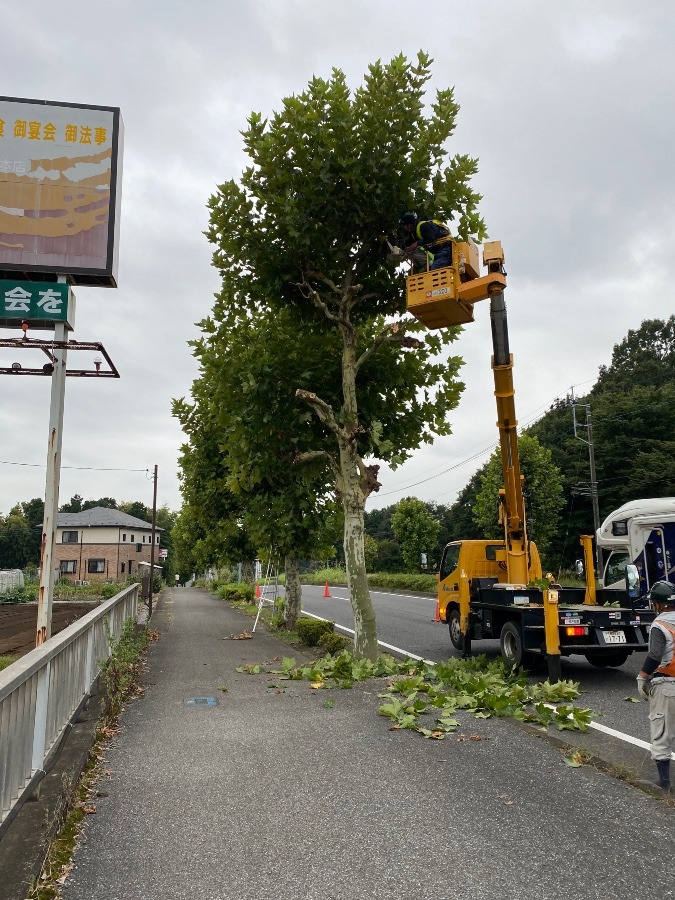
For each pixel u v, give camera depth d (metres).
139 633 13.92
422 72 10.17
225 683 9.54
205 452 20.30
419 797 4.88
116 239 13.68
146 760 5.84
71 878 3.71
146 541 79.06
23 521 101.06
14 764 4.16
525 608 10.73
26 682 4.46
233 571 62.03
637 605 12.31
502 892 3.54
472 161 10.43
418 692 8.53
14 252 13.23
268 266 11.11
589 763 5.72
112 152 13.79
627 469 43.53
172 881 3.68
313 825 4.39
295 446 12.36
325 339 12.50
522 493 12.39
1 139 13.46
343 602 30.89
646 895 3.51
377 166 10.15
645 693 5.46
